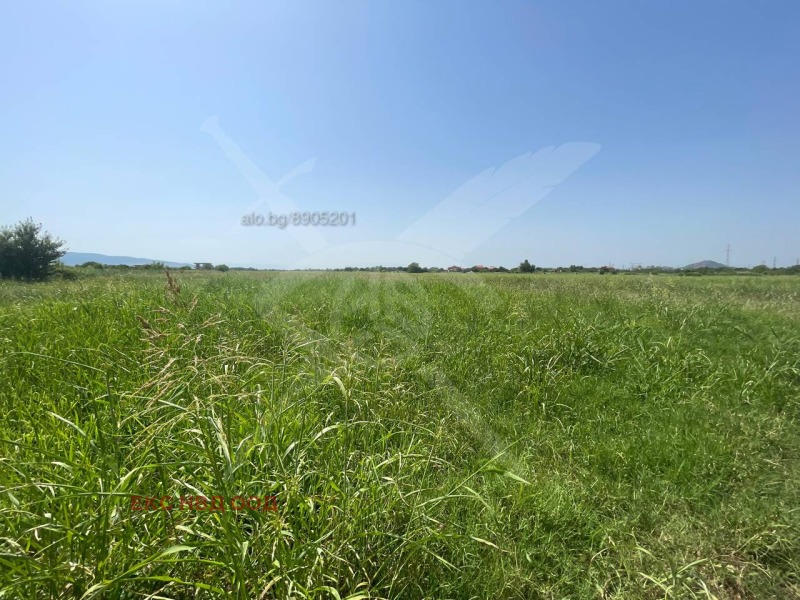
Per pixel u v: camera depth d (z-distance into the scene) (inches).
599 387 134.3
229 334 142.1
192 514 54.7
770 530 71.1
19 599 40.7
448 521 68.8
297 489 58.6
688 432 105.3
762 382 131.7
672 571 61.3
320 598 49.3
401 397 107.3
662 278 471.2
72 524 49.9
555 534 71.8
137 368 104.0
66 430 73.4
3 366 107.6
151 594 44.1
